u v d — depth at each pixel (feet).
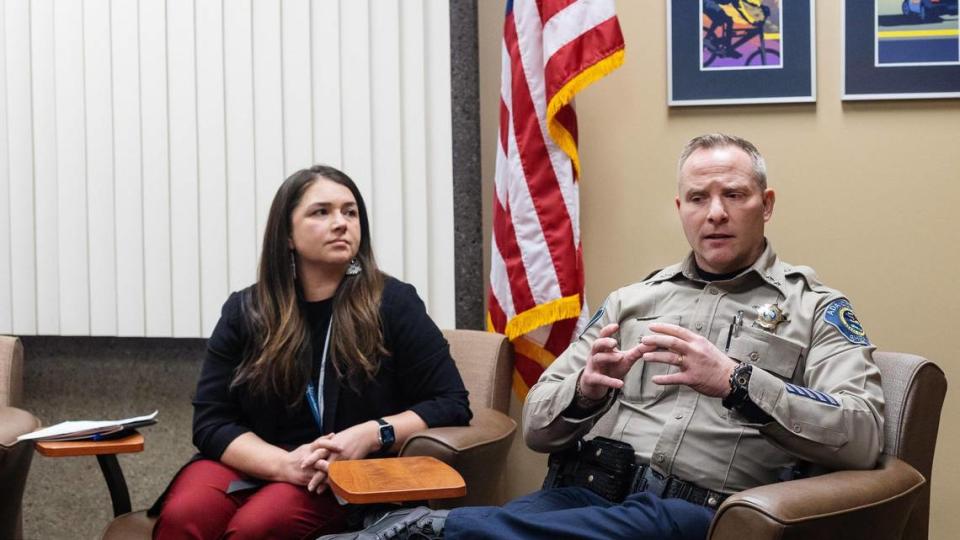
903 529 6.26
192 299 10.76
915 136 9.98
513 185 9.96
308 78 10.61
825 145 10.09
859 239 10.07
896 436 6.58
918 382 6.66
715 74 10.18
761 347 6.88
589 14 9.64
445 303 10.60
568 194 9.85
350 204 8.30
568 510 6.26
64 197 10.90
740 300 7.20
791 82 10.06
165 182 10.77
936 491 9.95
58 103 10.87
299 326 8.13
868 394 6.41
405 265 10.62
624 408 7.38
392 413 8.26
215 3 10.66
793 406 6.12
